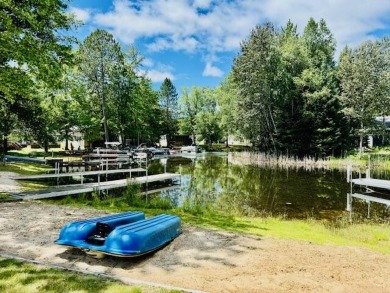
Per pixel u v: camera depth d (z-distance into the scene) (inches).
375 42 1448.1
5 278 168.2
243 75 1588.3
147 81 1931.6
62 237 220.4
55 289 157.8
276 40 1669.5
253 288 175.8
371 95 1398.9
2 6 452.8
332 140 1502.2
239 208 510.0
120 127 1619.1
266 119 1656.0
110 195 581.9
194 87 2736.2
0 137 960.3
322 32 1872.5
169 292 160.1
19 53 469.7
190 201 540.1
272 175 973.2
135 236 208.7
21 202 415.2
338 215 482.9
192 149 2103.8
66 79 1240.8
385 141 1927.9
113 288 161.5
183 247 245.1
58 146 2017.7
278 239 286.0
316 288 180.4
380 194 671.8
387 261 239.8
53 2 507.5
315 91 1526.8
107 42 1517.0
